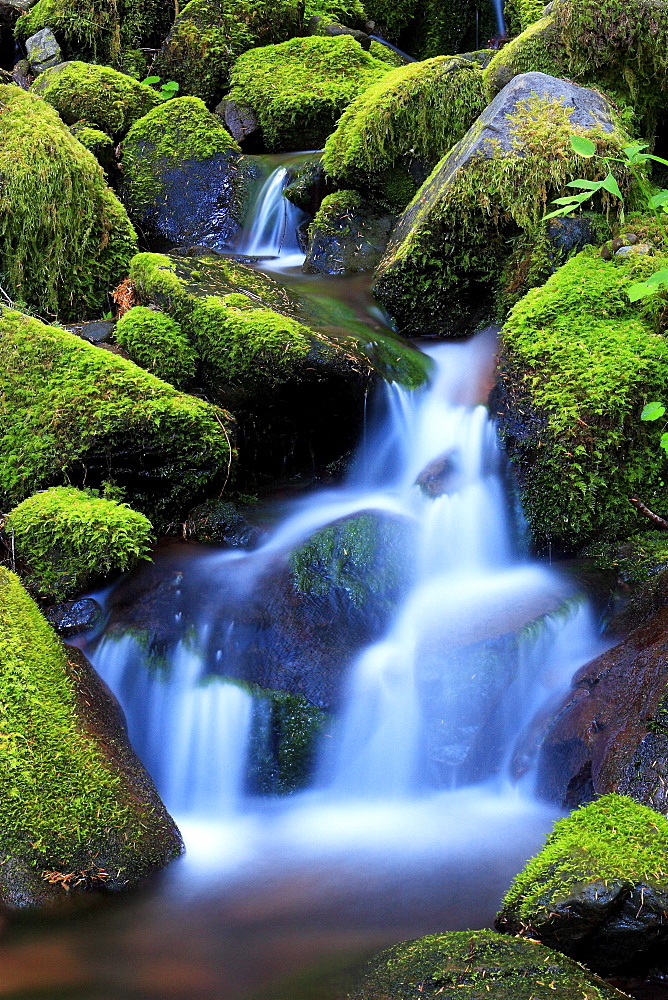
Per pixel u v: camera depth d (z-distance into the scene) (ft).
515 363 16.60
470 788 13.20
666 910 9.09
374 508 15.87
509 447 16.25
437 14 32.12
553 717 12.81
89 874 10.79
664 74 20.61
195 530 16.01
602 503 15.74
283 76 25.85
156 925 10.30
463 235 18.63
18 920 10.28
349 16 29.89
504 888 10.77
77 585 14.44
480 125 19.39
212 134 24.12
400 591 14.74
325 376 16.71
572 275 17.08
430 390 17.93
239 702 13.34
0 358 16.20
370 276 20.52
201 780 13.29
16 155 18.83
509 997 8.45
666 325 16.38
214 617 14.02
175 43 27.40
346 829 12.43
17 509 14.92
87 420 15.56
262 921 10.33
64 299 19.61
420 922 10.23
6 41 29.81
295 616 14.03
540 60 21.48
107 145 24.09
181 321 17.81
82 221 19.54
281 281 20.10
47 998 9.09
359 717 13.34
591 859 9.57
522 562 16.16
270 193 23.36
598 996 8.45
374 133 21.34
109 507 14.88
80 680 12.90
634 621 14.08
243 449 17.37
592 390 15.64
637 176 18.66
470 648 13.43
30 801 11.08
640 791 10.81
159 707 13.56
